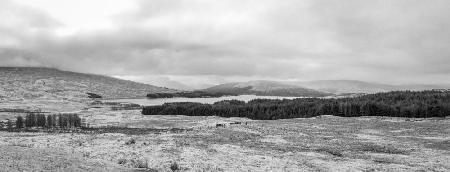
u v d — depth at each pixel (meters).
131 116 149.50
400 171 43.78
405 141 71.12
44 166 33.72
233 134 78.38
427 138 74.81
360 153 57.66
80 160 40.94
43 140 65.88
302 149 60.97
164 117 144.88
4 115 145.75
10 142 62.41
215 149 57.72
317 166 46.19
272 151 57.94
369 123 105.50
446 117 113.94
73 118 111.12
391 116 127.38
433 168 45.91
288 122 110.44
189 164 44.97
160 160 47.06
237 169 43.12
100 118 139.75
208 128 90.94
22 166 32.41
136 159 47.31
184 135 75.56
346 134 82.00
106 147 57.22
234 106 161.12
